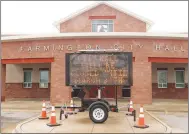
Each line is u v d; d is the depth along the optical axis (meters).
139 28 26.27
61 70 21.08
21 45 22.08
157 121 12.87
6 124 12.54
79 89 13.16
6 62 22.47
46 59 21.42
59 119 13.47
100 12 26.47
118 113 15.77
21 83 26.80
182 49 21.09
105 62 12.95
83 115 14.89
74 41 21.09
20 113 16.16
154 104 20.92
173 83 25.50
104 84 12.88
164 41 21.03
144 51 20.83
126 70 12.88
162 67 25.64
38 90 26.66
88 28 26.38
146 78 20.69
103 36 20.69
